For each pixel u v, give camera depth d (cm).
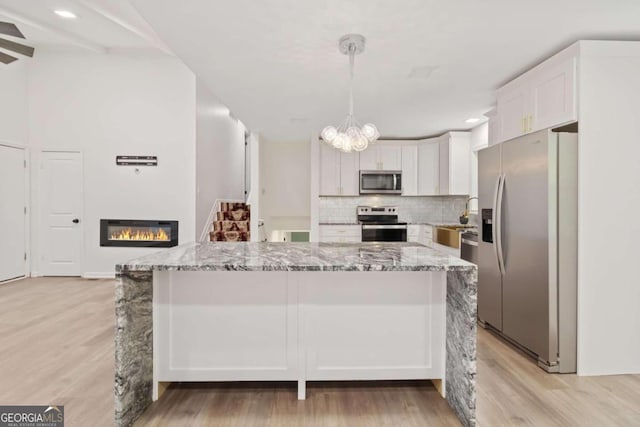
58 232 536
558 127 259
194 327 215
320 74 304
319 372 216
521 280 269
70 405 200
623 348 242
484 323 331
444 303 216
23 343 286
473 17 212
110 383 224
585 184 239
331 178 587
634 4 197
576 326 242
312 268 178
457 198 573
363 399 211
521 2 196
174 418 192
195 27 224
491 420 186
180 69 536
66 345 282
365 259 196
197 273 214
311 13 208
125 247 536
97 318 347
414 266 180
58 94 530
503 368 248
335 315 216
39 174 532
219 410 199
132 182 536
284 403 206
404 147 589
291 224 666
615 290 242
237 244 274
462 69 292
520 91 303
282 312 216
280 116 446
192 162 536
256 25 222
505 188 287
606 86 239
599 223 240
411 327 218
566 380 231
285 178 649
